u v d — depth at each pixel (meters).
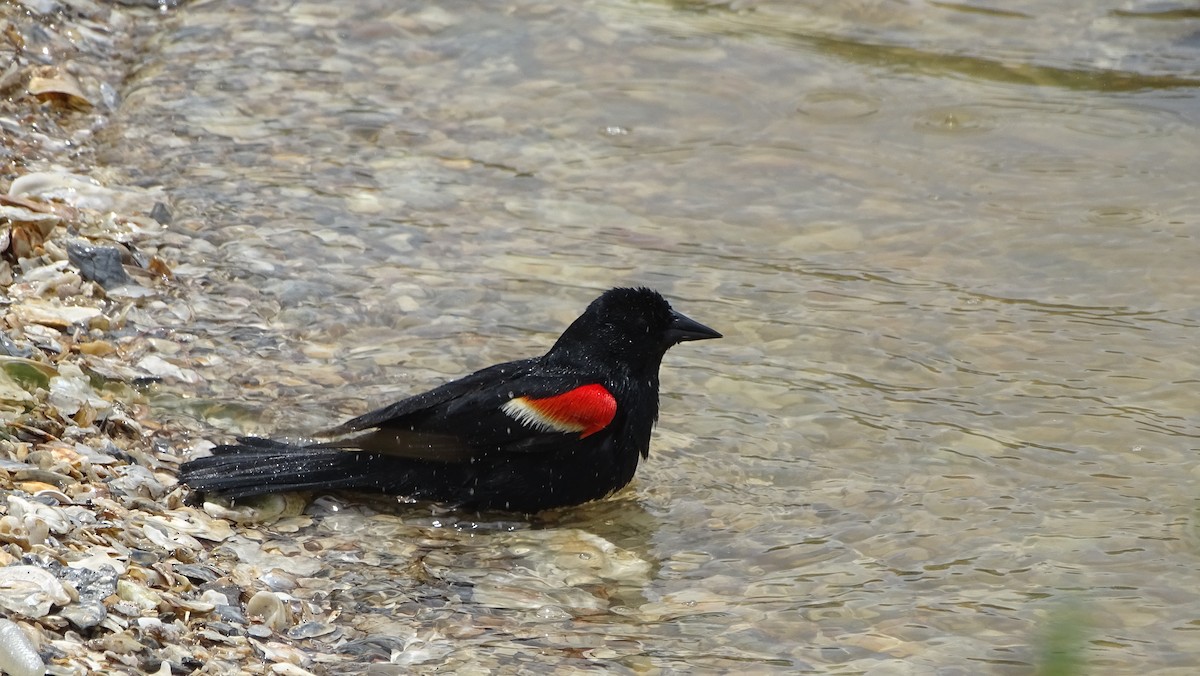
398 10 20.97
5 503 9.34
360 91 18.98
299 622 9.48
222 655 8.64
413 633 9.53
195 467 10.87
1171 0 21.28
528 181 17.14
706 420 12.80
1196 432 12.45
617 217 16.48
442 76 19.50
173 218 15.48
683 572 10.64
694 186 17.17
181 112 18.00
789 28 20.91
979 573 10.48
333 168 17.06
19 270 13.39
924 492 11.68
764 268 15.48
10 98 17.39
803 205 16.81
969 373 13.51
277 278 14.53
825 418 12.80
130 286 13.82
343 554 10.55
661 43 20.30
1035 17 21.20
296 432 11.93
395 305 14.32
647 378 11.68
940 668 9.31
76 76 18.31
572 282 15.04
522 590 10.27
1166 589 10.20
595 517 11.47
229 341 13.29
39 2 19.58
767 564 10.73
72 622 8.19
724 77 19.58
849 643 9.63
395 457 11.24
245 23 20.56
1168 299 14.77
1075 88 19.41
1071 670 7.32
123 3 20.75
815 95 19.22
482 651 9.35
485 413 11.13
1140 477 11.81
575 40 20.34
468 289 14.76
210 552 10.09
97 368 12.12
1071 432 12.50
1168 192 16.94
